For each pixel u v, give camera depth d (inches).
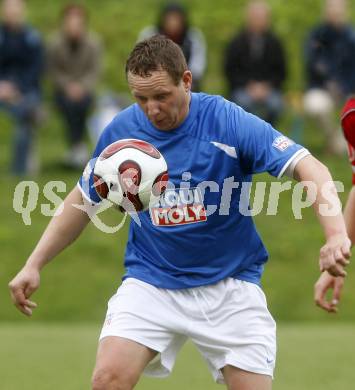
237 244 668.7
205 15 2500.0
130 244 688.4
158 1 2578.7
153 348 649.0
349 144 725.3
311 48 1811.0
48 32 2454.5
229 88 1796.3
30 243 1643.7
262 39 1776.6
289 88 2249.0
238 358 652.7
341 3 1781.5
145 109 631.2
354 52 1785.2
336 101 1828.2
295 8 2500.0
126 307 656.4
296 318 1472.7
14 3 1758.1
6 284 1537.9
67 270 1573.6
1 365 1079.6
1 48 1754.4
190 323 658.2
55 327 1389.0
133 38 2436.0
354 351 1170.6
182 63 629.0
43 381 994.7
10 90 1768.0
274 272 1574.8
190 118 655.1
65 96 1806.1
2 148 2102.6
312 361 1106.7
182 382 999.0
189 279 663.1
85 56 1798.7
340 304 1498.5
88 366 1076.5
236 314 660.1
